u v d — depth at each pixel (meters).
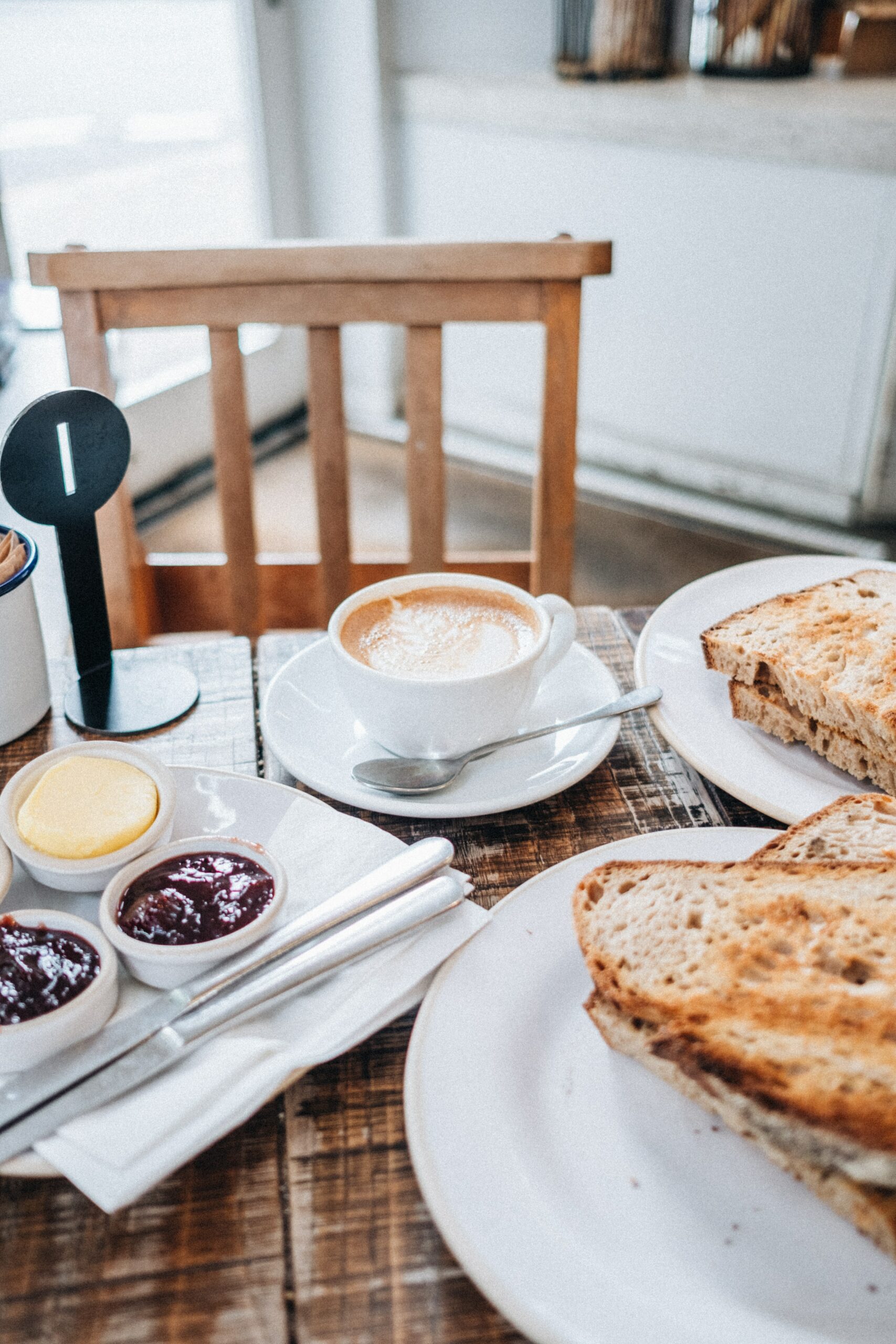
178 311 1.16
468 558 1.32
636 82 2.81
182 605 1.36
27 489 0.78
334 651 0.73
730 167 2.66
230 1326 0.45
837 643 0.81
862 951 0.54
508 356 3.37
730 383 2.98
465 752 0.75
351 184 3.29
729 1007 0.52
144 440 2.98
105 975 0.53
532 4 3.09
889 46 2.77
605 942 0.57
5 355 2.00
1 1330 0.44
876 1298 0.44
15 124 2.48
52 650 1.36
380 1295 0.46
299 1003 0.55
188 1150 0.46
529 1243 0.45
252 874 0.61
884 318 2.61
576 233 3.02
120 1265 0.47
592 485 3.32
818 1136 0.45
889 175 2.43
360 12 2.94
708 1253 0.45
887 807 0.68
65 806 0.64
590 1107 0.52
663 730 0.77
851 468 2.88
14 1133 0.47
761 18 2.68
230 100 3.08
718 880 0.60
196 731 0.82
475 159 3.09
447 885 0.61
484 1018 0.55
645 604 2.70
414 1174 0.50
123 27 2.66
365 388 3.62
